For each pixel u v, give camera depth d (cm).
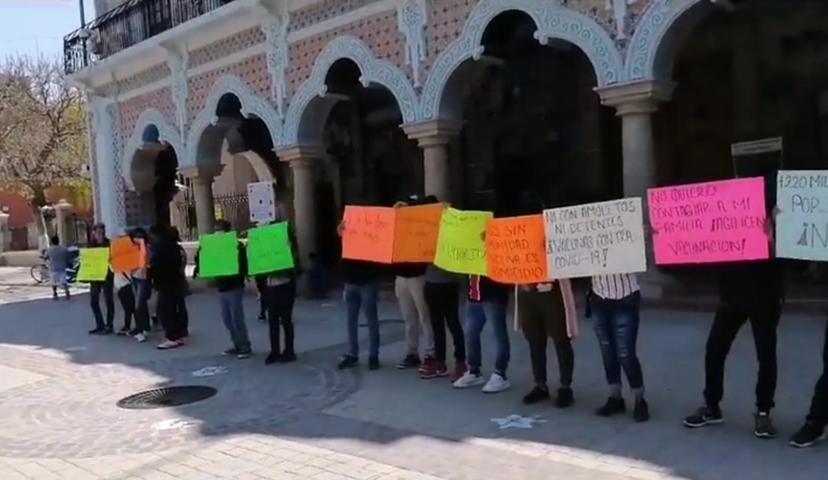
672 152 1469
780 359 723
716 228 527
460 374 734
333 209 2031
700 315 966
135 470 555
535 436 557
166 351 1037
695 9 970
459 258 692
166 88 1806
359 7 1332
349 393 727
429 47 1238
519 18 1295
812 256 495
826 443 499
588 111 1561
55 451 616
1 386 888
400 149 1902
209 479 523
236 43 1591
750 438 518
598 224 580
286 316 890
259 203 1436
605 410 593
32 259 3697
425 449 546
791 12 1319
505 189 1692
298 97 1466
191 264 2388
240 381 819
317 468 524
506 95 1669
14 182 3278
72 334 1274
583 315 1035
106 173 2042
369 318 820
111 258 1163
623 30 1014
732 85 1398
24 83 3353
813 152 1325
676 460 487
